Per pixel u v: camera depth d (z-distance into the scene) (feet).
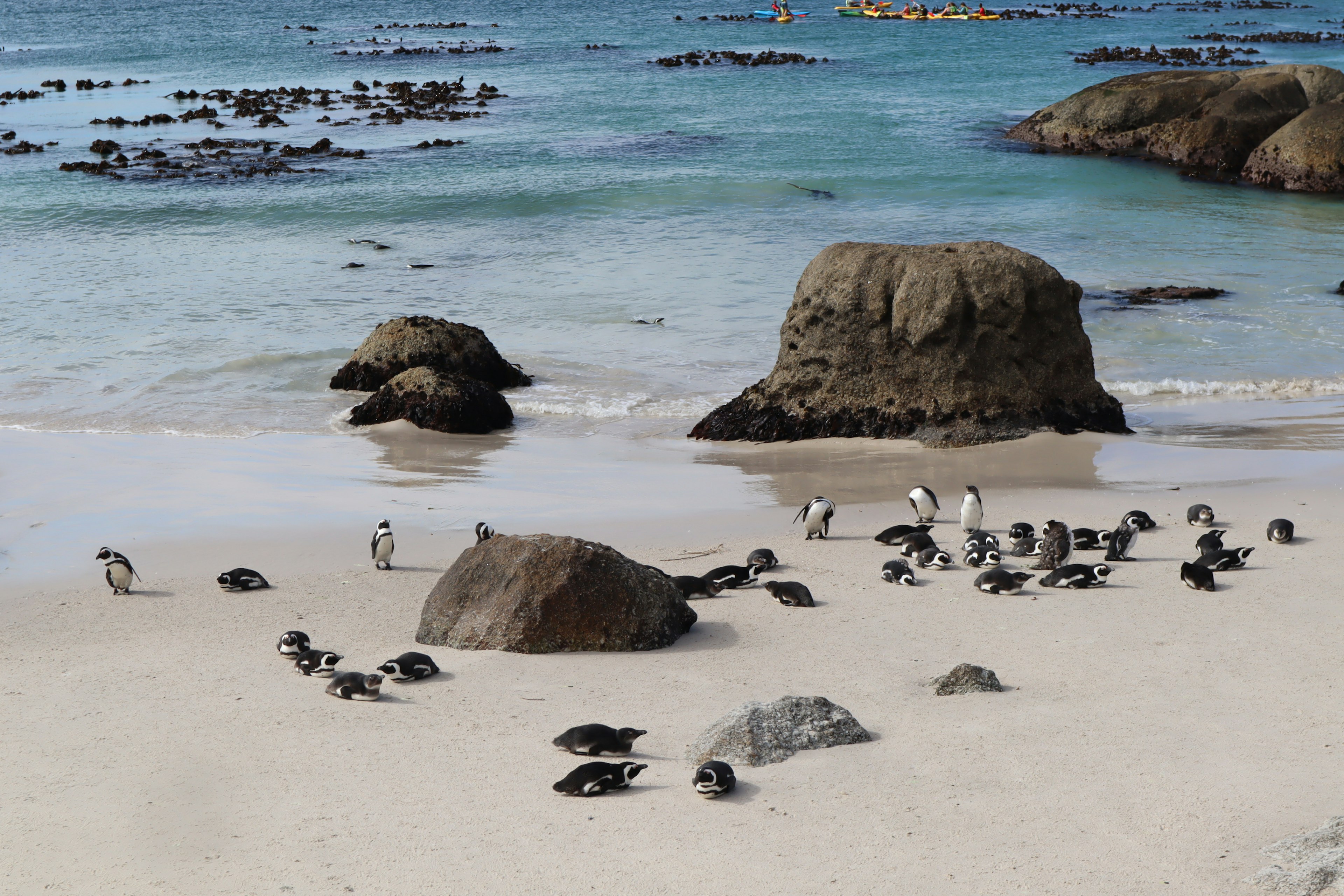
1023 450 52.95
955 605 33.55
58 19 380.99
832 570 37.40
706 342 73.05
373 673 27.91
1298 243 97.14
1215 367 66.13
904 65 231.50
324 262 93.56
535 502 46.21
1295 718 24.57
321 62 253.24
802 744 23.76
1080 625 31.30
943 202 115.75
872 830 20.35
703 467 52.08
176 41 308.60
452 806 21.75
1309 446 52.16
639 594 30.99
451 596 31.73
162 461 52.26
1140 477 48.21
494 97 192.34
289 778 23.08
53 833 20.99
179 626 32.89
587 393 64.64
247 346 72.23
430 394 58.90
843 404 56.80
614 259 93.30
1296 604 32.32
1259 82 140.77
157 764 23.77
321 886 18.97
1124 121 144.46
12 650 31.07
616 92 195.52
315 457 53.88
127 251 97.40
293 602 34.99
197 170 132.16
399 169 131.54
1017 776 22.24
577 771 22.07
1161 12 382.63
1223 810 20.54
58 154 144.46
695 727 25.32
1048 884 18.37
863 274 56.18
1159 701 25.82
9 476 49.37
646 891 18.57
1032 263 54.75
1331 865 17.72
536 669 29.22
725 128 159.02
